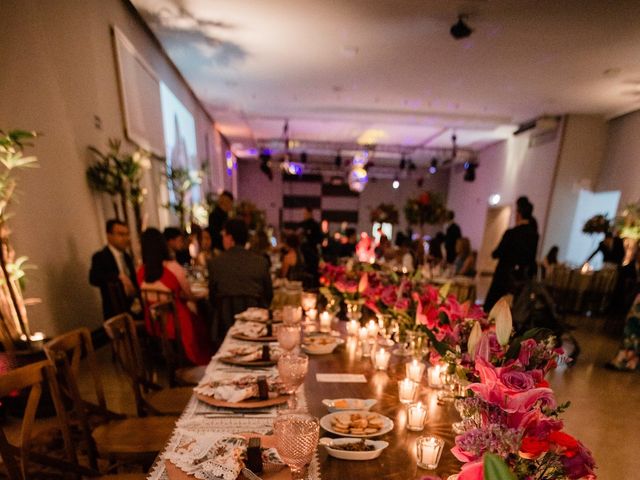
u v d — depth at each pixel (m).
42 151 2.87
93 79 3.63
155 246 2.76
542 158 8.38
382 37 4.59
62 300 3.09
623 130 7.17
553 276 6.45
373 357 1.68
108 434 1.61
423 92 6.69
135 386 1.84
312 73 5.95
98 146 3.72
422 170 15.98
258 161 16.20
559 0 3.63
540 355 0.83
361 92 6.84
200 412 1.24
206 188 8.93
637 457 2.49
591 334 5.38
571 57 4.91
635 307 3.97
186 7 4.08
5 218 2.22
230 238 2.85
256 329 2.05
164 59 5.63
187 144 7.13
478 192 12.18
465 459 0.76
